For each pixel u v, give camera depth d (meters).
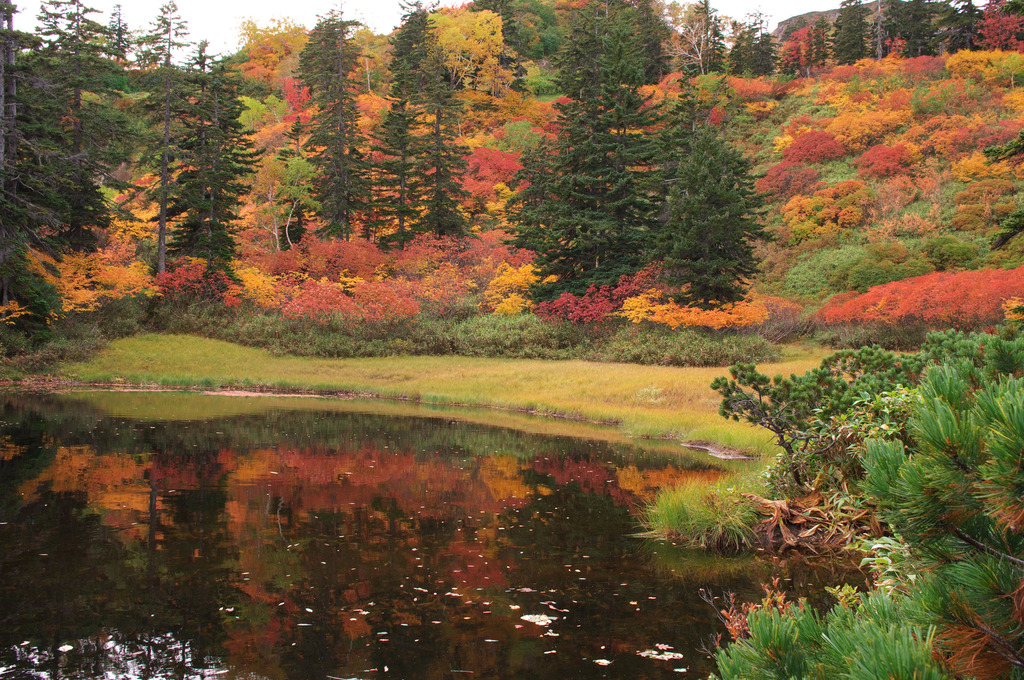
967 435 1.75
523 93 84.94
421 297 38.19
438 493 9.95
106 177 31.86
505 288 38.75
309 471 11.32
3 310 26.78
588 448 14.65
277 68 86.62
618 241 36.41
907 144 47.56
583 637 4.99
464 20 85.25
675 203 32.75
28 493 9.32
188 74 36.00
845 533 7.30
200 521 8.11
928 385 2.11
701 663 4.55
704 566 6.74
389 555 6.95
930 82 55.03
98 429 15.33
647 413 19.67
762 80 68.69
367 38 91.56
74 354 28.52
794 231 45.50
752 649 2.04
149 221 41.12
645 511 9.05
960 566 1.76
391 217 46.78
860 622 1.84
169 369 29.28
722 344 29.77
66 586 5.90
